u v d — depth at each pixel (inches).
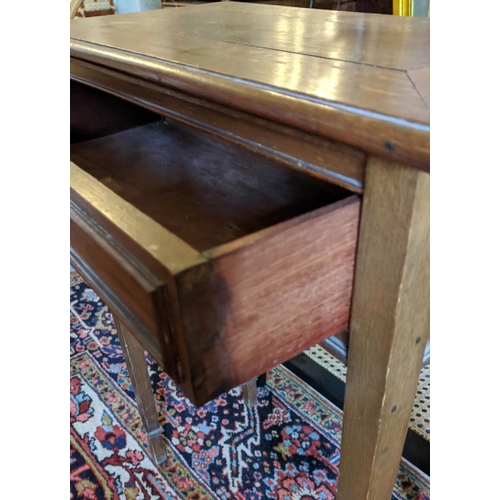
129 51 21.1
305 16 30.7
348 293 17.1
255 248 13.1
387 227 14.4
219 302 13.0
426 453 37.9
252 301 13.8
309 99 13.2
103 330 55.7
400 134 11.4
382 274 15.4
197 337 13.0
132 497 37.1
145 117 35.0
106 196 15.4
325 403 44.2
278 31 25.0
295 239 14.0
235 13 33.6
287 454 39.5
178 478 38.2
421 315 16.8
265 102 14.3
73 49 24.1
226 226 22.0
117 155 30.1
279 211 22.8
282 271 14.2
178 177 26.9
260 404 44.5
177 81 17.5
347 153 14.3
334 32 24.2
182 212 23.2
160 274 12.4
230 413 43.8
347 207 14.9
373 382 18.2
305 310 15.7
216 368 14.0
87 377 48.9
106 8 75.2
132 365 33.9
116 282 14.7
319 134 13.6
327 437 40.8
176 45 22.0
